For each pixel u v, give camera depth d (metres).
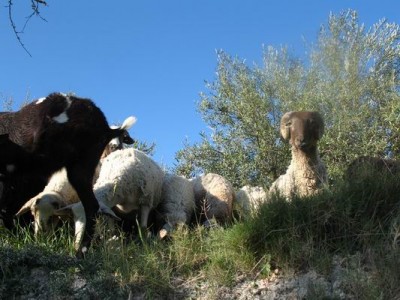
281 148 7.00
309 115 3.91
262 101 7.33
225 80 7.57
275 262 3.22
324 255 3.15
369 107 7.50
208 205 4.40
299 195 3.51
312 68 7.81
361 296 2.90
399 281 2.91
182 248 3.42
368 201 3.34
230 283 3.17
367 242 3.17
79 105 3.79
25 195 4.10
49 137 3.71
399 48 7.98
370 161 4.00
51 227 4.03
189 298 3.14
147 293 3.17
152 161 4.23
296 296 3.03
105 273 3.31
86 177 3.73
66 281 3.31
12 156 3.79
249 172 6.87
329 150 6.80
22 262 3.46
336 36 7.94
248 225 3.32
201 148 7.18
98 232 3.54
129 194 4.03
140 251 3.49
